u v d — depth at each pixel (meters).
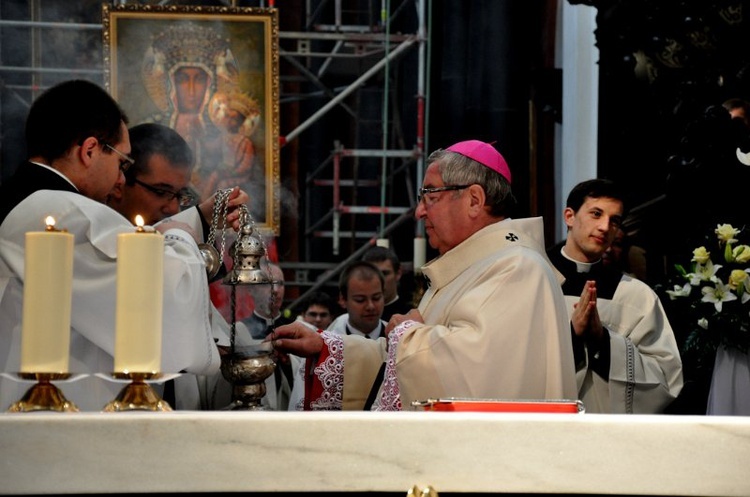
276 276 5.19
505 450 2.62
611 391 5.35
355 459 2.60
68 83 4.30
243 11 9.05
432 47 11.17
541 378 4.10
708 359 5.75
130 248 2.85
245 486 2.58
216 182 9.02
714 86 7.11
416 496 2.58
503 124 10.97
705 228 6.66
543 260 4.38
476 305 4.17
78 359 4.06
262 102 9.08
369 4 10.67
